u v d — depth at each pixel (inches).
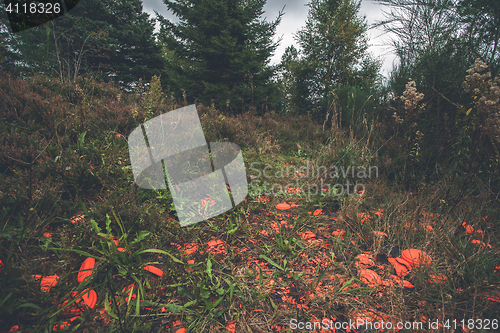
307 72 546.9
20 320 44.5
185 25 443.8
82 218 69.7
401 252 67.6
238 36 438.0
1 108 107.3
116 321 46.4
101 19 640.4
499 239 69.6
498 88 74.8
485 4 107.0
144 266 57.2
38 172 77.0
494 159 86.4
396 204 85.0
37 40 285.1
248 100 398.0
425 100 123.8
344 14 546.9
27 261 54.4
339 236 74.8
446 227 72.5
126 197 76.8
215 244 72.2
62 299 47.1
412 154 100.0
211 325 48.5
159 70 651.5
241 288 57.4
